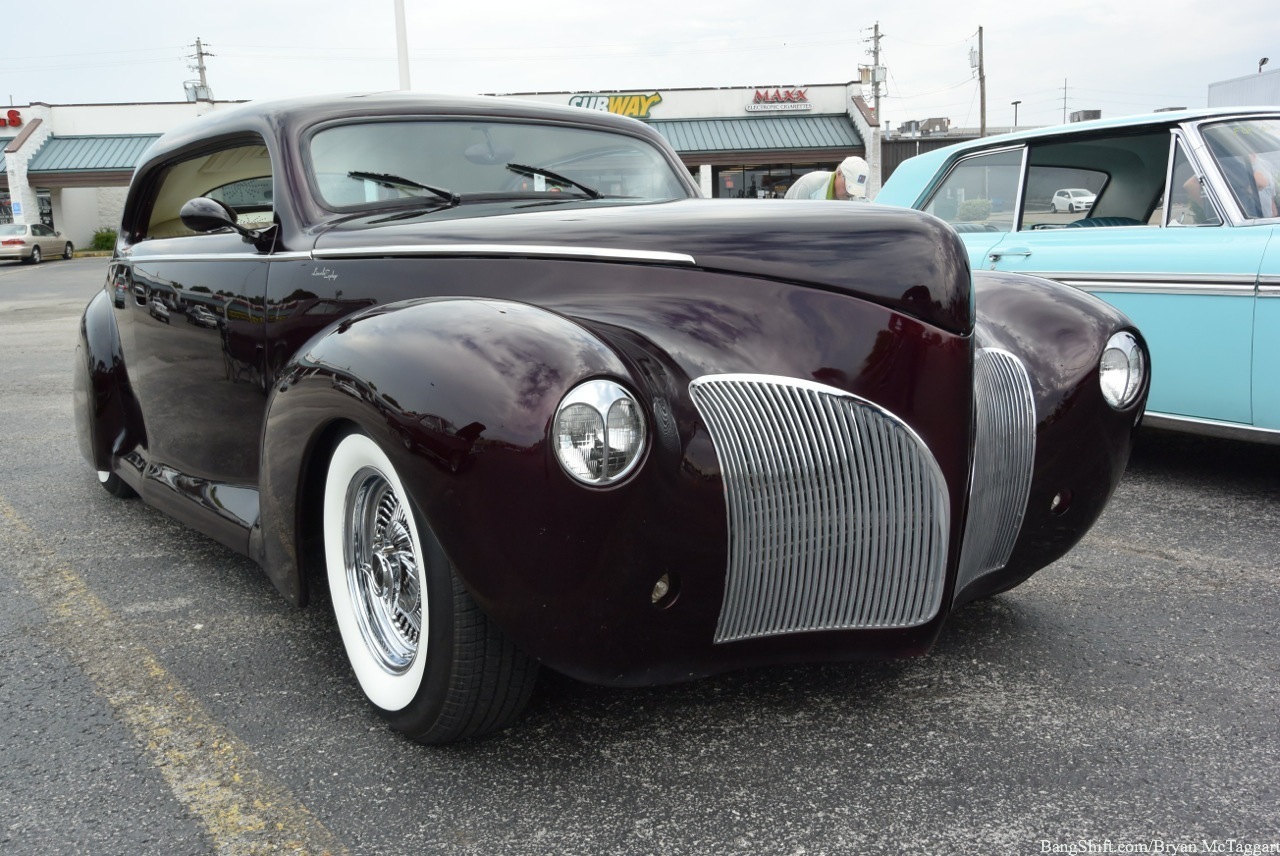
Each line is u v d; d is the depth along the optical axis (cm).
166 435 357
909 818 193
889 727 229
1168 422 437
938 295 211
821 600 213
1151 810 194
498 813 198
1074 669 257
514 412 180
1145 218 482
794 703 241
